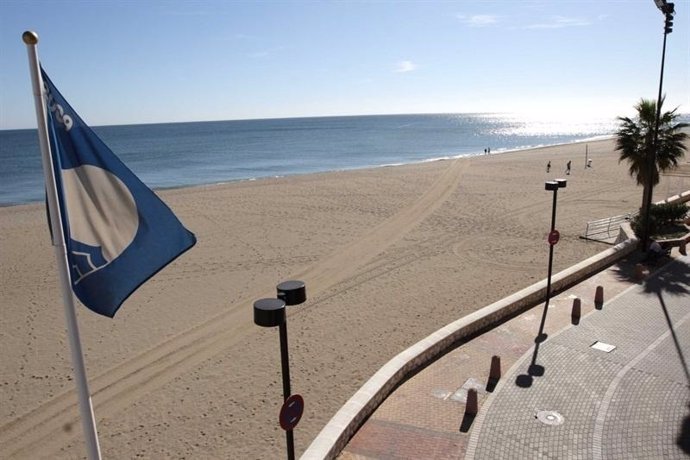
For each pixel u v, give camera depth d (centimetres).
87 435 598
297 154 9425
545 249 2336
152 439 1048
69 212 567
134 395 1219
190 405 1166
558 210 3180
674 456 800
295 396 652
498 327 1311
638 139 2266
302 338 1488
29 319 1680
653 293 1520
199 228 2875
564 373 1070
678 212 2188
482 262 2170
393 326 1548
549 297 1484
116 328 1595
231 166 7406
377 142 12812
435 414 932
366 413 920
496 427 888
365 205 3462
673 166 2342
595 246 2361
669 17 1778
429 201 3562
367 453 826
